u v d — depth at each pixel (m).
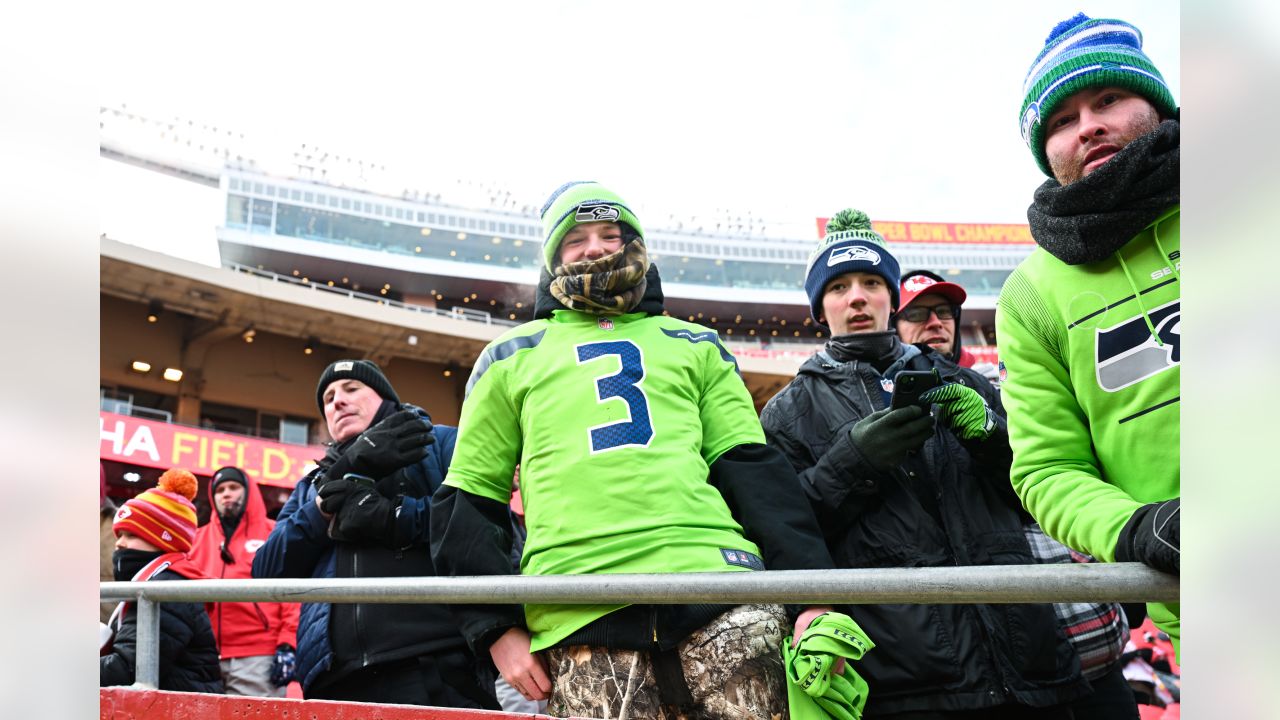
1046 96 1.52
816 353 2.46
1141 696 4.45
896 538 2.05
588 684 1.65
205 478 19.06
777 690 1.65
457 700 2.24
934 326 3.10
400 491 2.51
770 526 1.79
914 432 2.02
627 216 2.07
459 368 25.91
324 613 2.31
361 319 23.09
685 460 1.83
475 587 1.50
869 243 2.47
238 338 23.30
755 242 39.19
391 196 34.81
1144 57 1.49
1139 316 1.42
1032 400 1.52
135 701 1.89
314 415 23.72
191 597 1.89
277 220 32.38
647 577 1.33
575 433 1.85
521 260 35.69
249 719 1.73
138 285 21.14
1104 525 1.24
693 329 2.11
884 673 1.89
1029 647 1.87
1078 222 1.45
